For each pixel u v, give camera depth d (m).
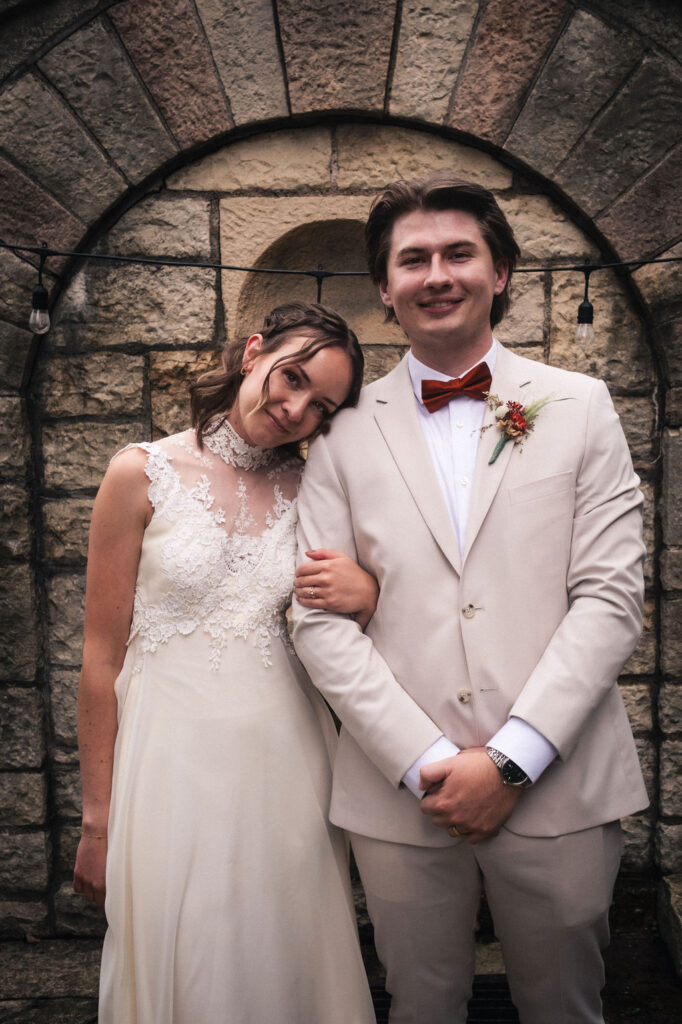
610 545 1.49
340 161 2.46
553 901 1.50
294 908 1.64
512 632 1.49
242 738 1.61
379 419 1.64
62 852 2.63
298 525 1.70
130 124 2.39
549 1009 1.59
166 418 2.53
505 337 2.49
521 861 1.49
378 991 2.30
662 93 2.31
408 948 1.61
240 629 1.63
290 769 1.65
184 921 1.56
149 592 1.63
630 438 2.48
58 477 2.54
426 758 1.46
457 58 2.35
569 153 2.36
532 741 1.42
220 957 1.56
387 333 2.70
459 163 2.45
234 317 2.51
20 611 2.52
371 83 2.37
